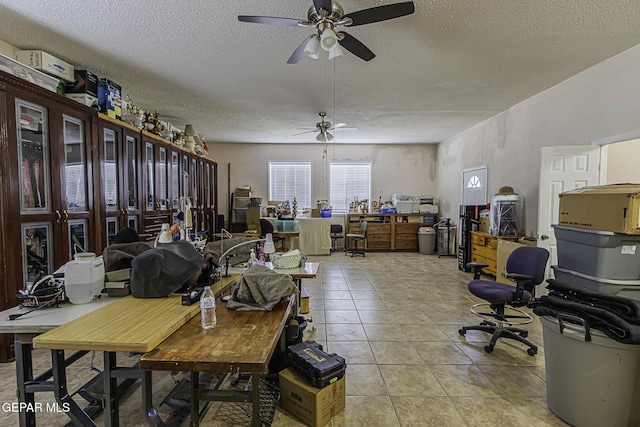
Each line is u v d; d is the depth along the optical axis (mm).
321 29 2166
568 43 2846
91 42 2836
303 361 1924
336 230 7848
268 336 1408
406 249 7777
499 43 2850
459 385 2209
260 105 4758
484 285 2906
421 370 2400
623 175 3773
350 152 8062
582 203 1938
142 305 1673
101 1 2236
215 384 2121
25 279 2439
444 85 3910
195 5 2297
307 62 3260
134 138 3836
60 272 1832
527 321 3277
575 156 3545
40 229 2598
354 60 3215
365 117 5461
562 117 3822
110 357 1482
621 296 1742
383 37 2750
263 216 7523
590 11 2350
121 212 3568
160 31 2658
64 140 2816
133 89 4047
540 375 2334
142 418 1870
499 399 2053
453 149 7000
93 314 1544
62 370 1508
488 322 3070
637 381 1625
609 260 1780
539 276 2768
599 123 3314
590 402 1696
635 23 2504
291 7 2346
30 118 2510
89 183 3082
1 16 2414
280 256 2777
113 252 1883
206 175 6355
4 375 2254
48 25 2549
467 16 2426
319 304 3873
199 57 3152
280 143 7938
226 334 1424
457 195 6848
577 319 1704
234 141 7703
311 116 5375
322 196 8062
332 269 5805
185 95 4289
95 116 3158
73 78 3113
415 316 3482
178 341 1353
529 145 4430
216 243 2678
